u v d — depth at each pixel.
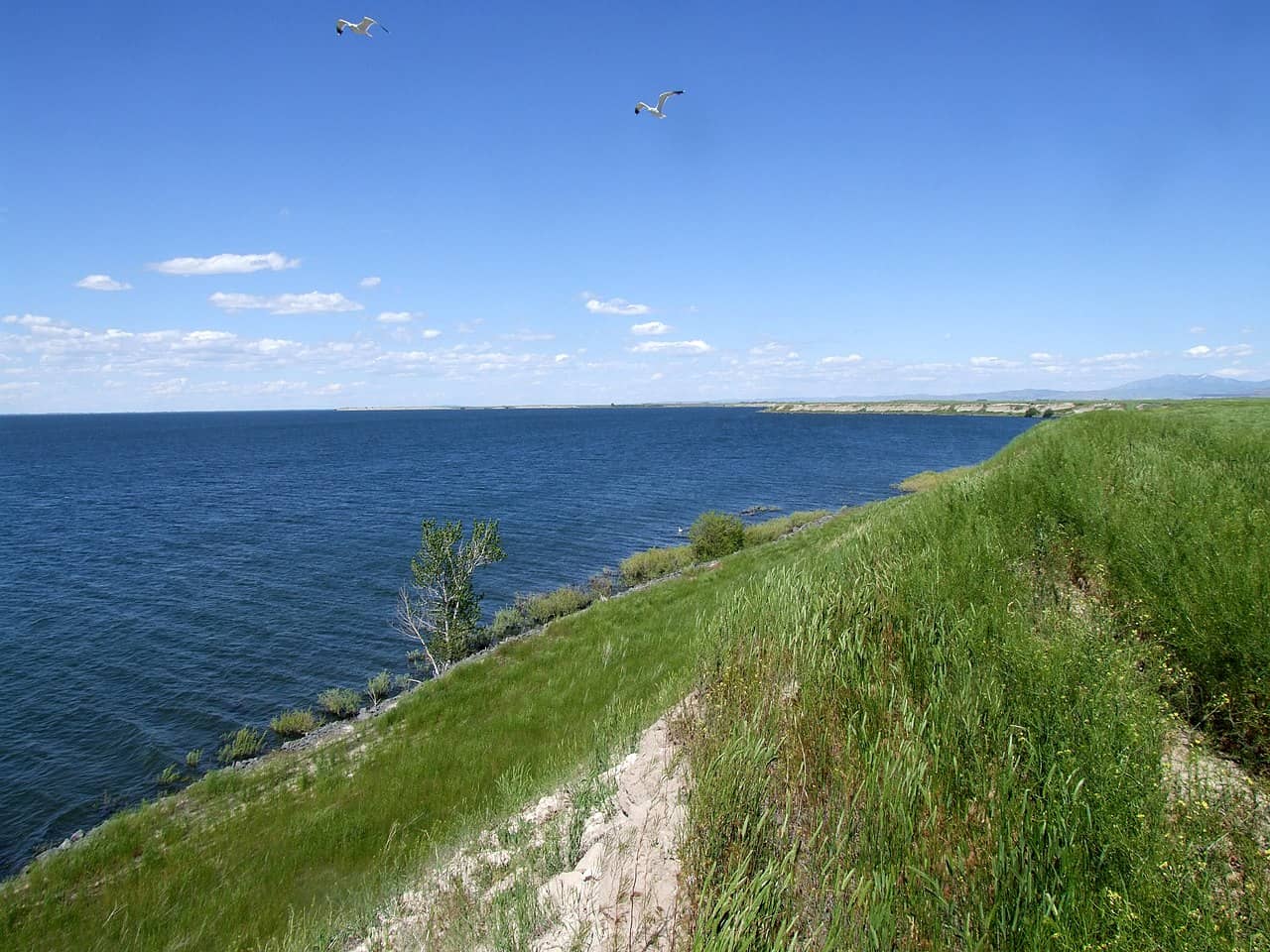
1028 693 3.55
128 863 9.46
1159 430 15.43
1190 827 2.60
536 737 10.41
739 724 4.03
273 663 23.17
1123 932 2.20
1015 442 23.78
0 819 14.80
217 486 68.75
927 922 2.51
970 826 2.85
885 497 57.38
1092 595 5.41
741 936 2.59
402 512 51.81
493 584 32.22
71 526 47.41
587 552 38.69
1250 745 3.65
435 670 21.70
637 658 13.27
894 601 5.27
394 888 5.77
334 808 9.51
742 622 5.90
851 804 3.14
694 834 3.30
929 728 3.54
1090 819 2.65
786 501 56.34
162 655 23.70
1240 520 5.46
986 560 5.65
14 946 7.66
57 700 20.30
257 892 7.71
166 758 17.34
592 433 160.50
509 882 4.47
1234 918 2.24
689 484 66.50
